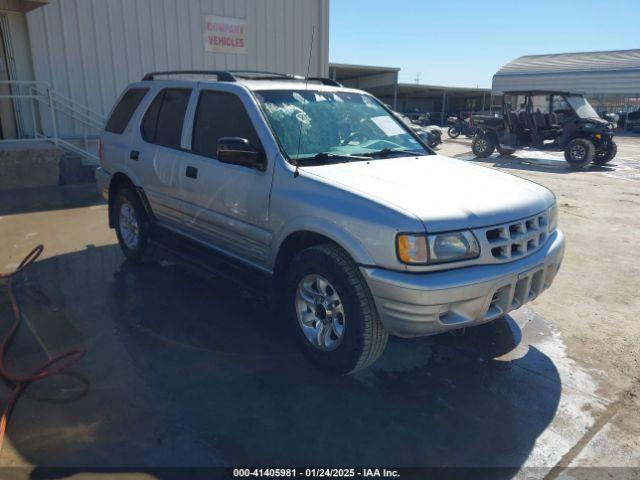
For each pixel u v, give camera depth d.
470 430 2.94
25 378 3.24
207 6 11.45
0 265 5.38
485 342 3.98
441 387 3.36
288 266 3.71
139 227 5.23
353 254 3.04
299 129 3.93
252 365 3.53
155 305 4.43
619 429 2.98
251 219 3.80
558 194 10.25
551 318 4.43
